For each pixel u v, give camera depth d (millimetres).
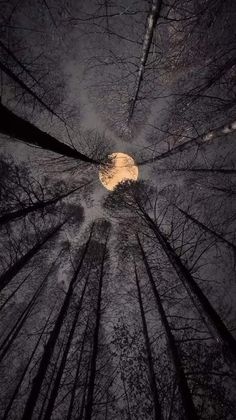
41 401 12133
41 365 7801
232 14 7852
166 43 9469
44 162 13086
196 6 8016
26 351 13320
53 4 11312
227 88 9023
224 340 5766
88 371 11117
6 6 11008
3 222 7902
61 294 13953
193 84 10570
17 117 5773
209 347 8227
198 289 7219
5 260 11164
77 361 12070
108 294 13016
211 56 9250
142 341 10445
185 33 8719
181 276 8039
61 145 9227
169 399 8625
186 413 5836
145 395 9523
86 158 12477
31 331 13648
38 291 13070
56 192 13406
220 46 8797
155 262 12383
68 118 13375
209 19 7953
